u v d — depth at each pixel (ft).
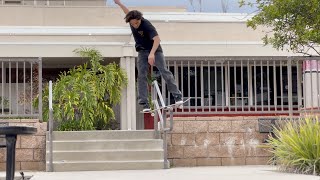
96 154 43.52
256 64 48.93
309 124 37.04
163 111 42.16
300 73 48.49
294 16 41.70
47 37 61.57
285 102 53.01
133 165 42.83
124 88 58.34
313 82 47.32
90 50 58.03
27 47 58.13
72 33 61.57
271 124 45.11
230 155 45.32
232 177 32.53
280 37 43.65
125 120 58.18
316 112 44.75
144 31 27.45
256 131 45.57
